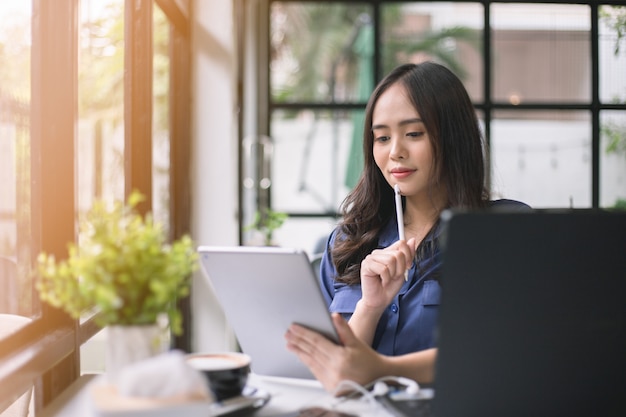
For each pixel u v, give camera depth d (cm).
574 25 475
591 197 478
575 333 100
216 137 337
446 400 100
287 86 570
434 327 154
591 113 479
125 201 233
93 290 98
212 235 337
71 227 170
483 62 481
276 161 495
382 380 123
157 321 102
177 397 91
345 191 496
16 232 157
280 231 492
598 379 101
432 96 158
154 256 100
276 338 129
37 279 164
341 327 120
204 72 336
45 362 146
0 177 148
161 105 285
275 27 545
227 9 336
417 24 484
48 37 169
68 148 170
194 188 337
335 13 579
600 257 99
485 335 98
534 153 480
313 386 131
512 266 97
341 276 171
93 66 207
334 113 495
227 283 127
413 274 159
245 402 114
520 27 479
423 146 158
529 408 101
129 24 232
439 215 162
